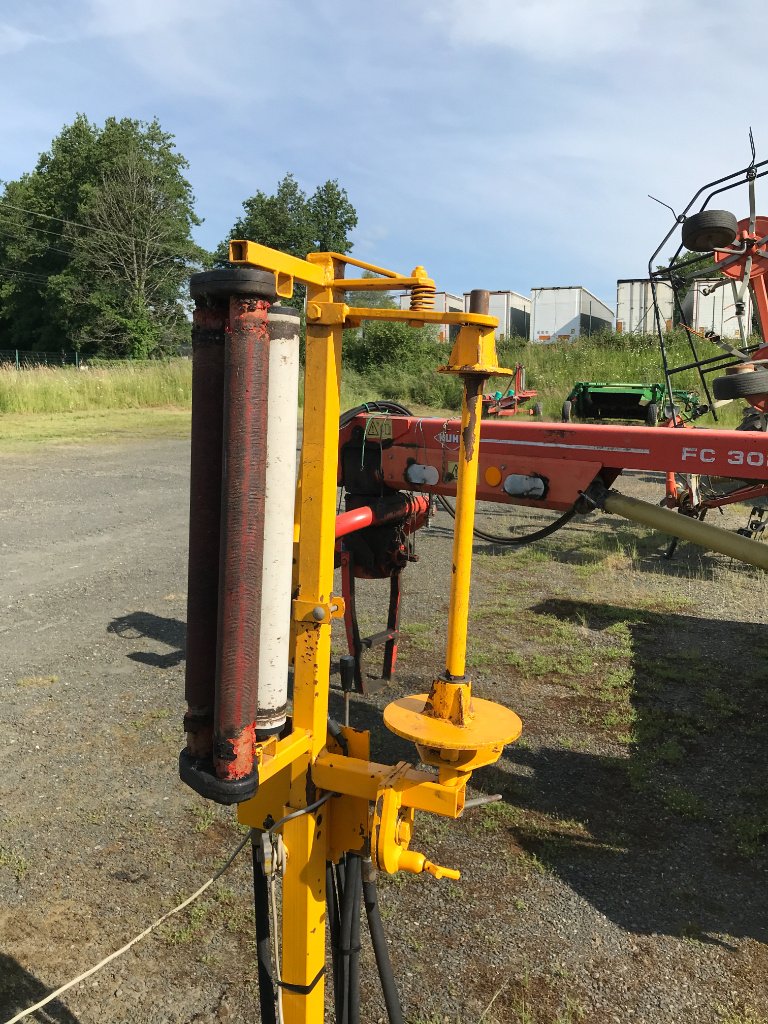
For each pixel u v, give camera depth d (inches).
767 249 265.6
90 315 1812.3
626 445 129.3
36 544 319.9
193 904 115.3
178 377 967.6
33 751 157.1
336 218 1641.2
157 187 1856.5
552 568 309.6
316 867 67.8
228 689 52.7
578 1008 98.7
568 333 1347.2
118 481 461.1
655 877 125.4
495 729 73.0
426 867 68.0
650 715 182.1
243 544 51.7
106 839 130.0
